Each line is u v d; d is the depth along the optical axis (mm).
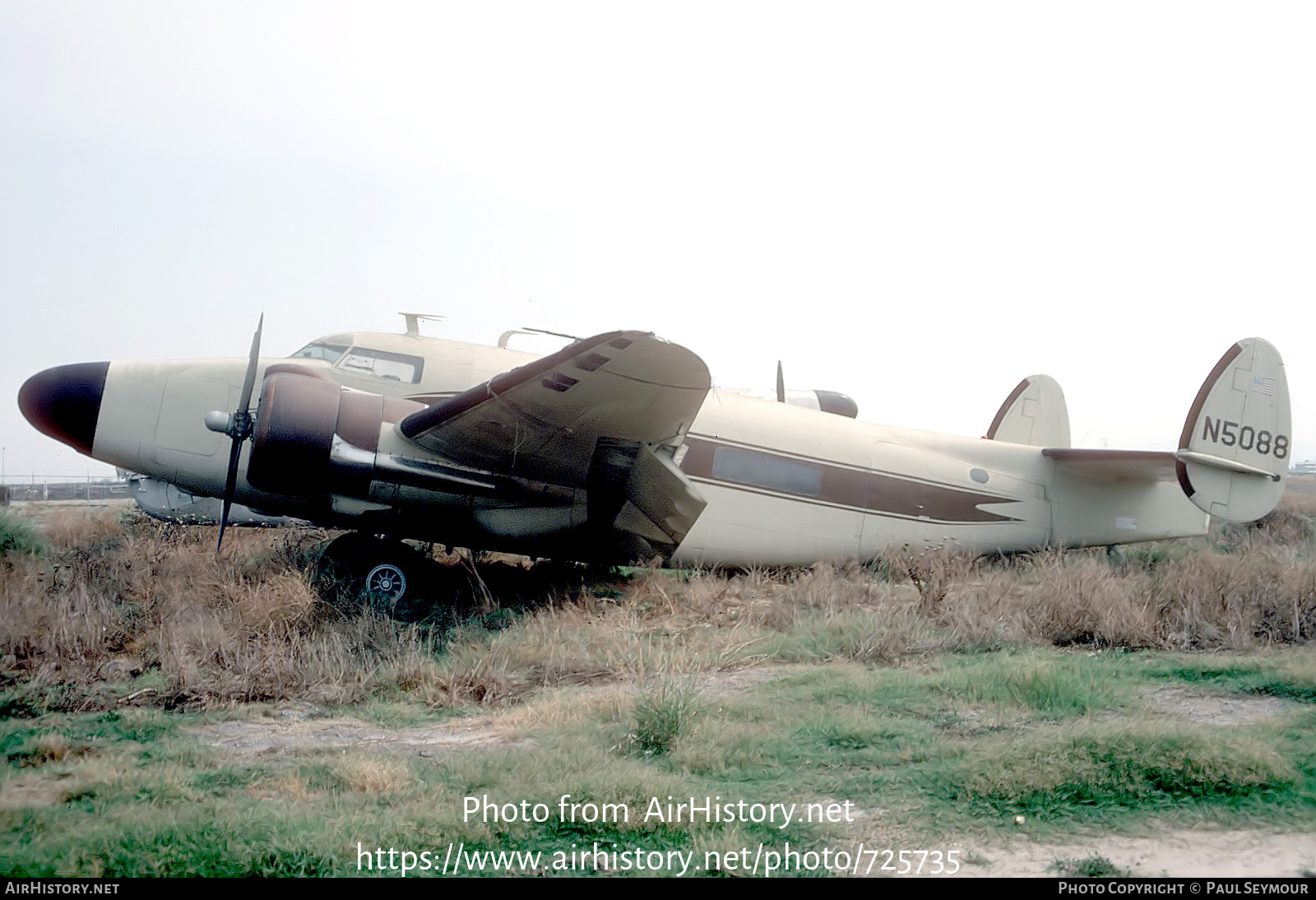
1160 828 3576
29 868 3324
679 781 4172
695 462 10586
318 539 12477
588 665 6945
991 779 4004
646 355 7438
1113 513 12602
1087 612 7570
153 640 7230
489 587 10000
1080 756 4109
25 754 4793
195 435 9438
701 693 5840
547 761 4484
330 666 6574
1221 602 7816
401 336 10297
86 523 16234
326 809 3975
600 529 9586
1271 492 11492
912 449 11836
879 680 6066
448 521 9062
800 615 8586
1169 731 4312
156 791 4176
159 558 10742
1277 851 3363
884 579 10883
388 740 5223
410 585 9156
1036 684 5586
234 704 5922
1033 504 12266
